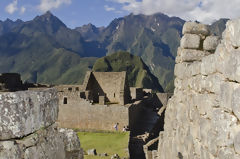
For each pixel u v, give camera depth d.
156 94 61.47
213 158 7.78
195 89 10.06
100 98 45.38
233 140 6.42
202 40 12.51
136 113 47.75
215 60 7.79
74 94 44.75
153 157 19.25
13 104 6.21
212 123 7.84
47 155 7.14
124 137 37.19
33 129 6.79
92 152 28.45
